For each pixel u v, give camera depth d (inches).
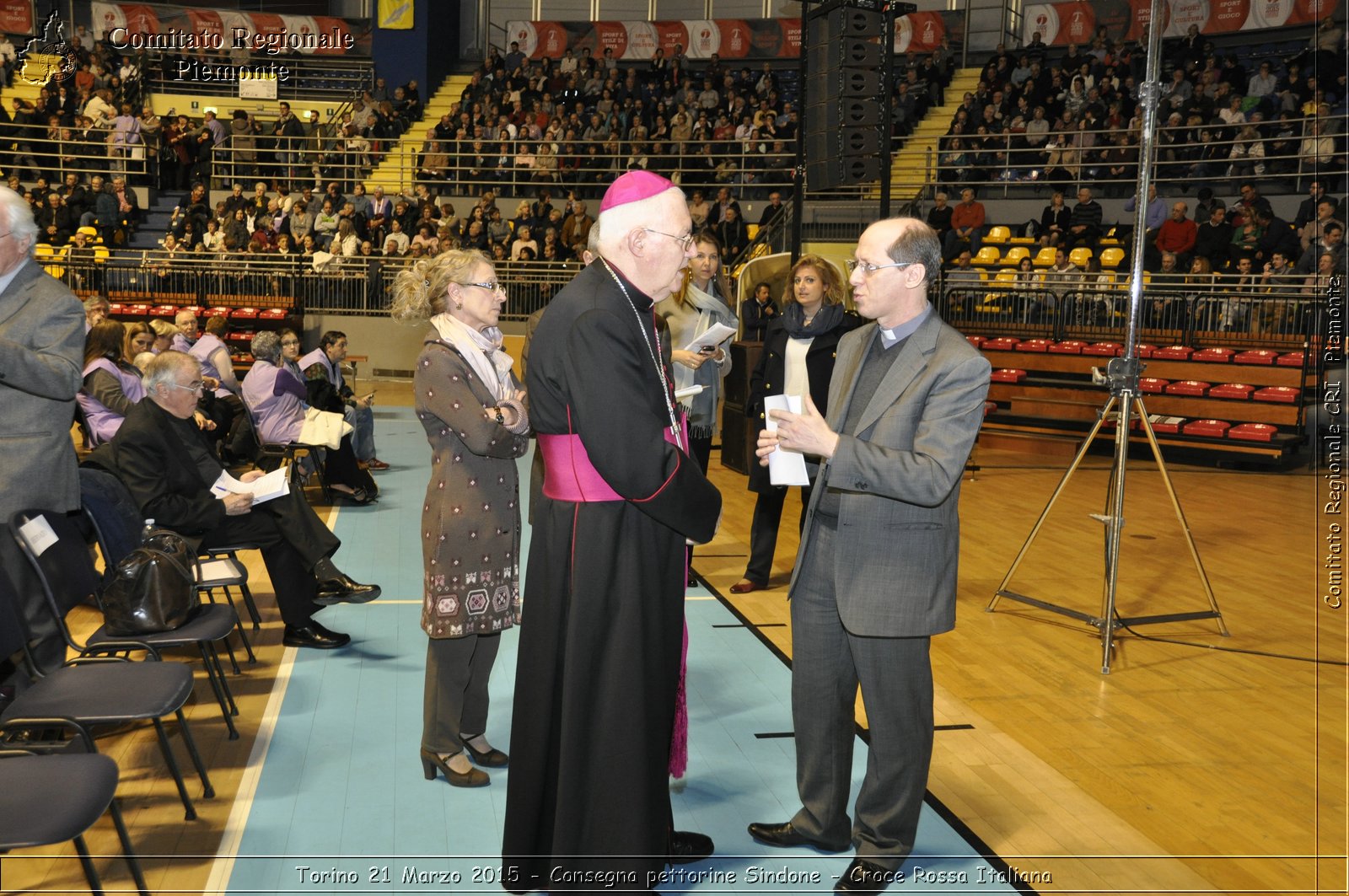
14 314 119.6
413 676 162.9
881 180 242.5
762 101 724.0
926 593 98.6
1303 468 405.1
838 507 102.9
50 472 125.3
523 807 95.6
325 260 612.4
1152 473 392.5
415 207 663.8
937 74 716.0
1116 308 472.7
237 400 324.5
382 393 574.6
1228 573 239.1
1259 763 136.3
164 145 712.4
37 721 99.7
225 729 140.2
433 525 119.7
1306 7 631.2
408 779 126.2
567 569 92.9
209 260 618.5
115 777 90.3
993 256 549.3
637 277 91.6
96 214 653.3
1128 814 120.9
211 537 168.4
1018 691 161.9
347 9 834.2
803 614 108.0
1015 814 120.4
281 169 716.7
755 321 309.9
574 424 90.0
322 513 287.1
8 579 113.7
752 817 118.9
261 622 189.8
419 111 783.7
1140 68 631.8
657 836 94.3
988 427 464.8
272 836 111.3
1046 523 293.6
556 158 702.5
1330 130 515.2
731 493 324.2
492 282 122.0
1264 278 462.3
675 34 831.7
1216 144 535.8
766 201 667.4
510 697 154.9
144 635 128.0
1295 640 190.2
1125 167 582.9
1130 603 213.5
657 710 94.1
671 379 98.9
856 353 109.6
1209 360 435.2
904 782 101.7
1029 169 605.3
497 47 860.0
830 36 242.1
